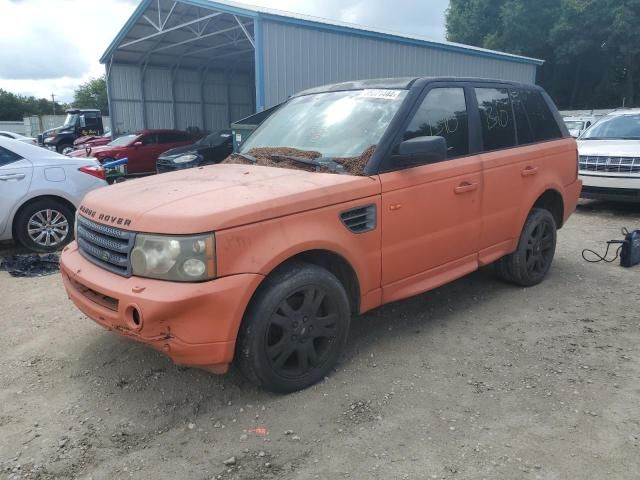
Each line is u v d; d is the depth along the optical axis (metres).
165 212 2.88
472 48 16.98
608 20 35.50
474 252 4.35
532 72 19.81
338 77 13.56
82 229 3.43
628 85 38.56
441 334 4.11
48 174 6.78
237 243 2.86
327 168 3.62
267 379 3.11
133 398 3.26
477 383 3.36
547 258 5.25
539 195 4.89
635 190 8.35
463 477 2.50
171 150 14.85
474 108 4.37
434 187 3.87
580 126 17.64
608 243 5.98
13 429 2.96
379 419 2.98
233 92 26.31
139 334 2.82
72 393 3.33
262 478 2.54
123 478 2.56
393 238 3.64
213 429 2.93
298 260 3.29
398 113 3.78
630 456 2.63
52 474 2.59
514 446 2.72
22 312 4.75
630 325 4.23
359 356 3.75
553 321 4.33
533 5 38.72
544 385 3.31
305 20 12.70
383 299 3.69
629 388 3.26
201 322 2.80
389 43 14.56
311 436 2.85
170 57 22.22
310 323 3.24
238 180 3.44
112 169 8.80
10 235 6.70
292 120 4.40
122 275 2.97
